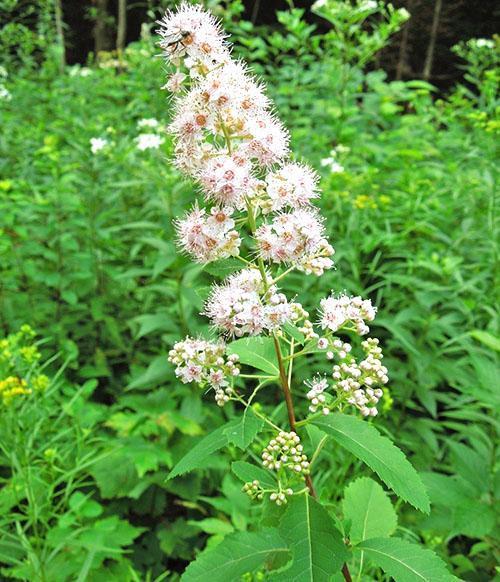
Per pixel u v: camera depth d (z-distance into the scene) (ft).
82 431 1.51
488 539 1.25
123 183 2.07
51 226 2.13
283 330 0.85
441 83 7.14
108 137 3.02
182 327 1.84
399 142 3.01
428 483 1.22
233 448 1.42
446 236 2.00
